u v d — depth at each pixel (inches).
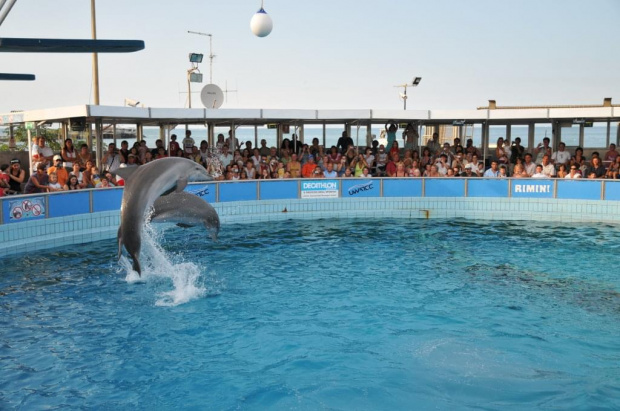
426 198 692.1
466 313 337.4
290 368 266.1
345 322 323.9
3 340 296.4
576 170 679.1
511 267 440.5
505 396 240.2
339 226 623.5
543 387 247.3
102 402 235.5
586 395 240.4
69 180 575.5
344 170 748.0
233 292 378.6
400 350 285.4
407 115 748.0
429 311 340.8
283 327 316.2
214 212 373.1
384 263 453.4
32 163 686.5
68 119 704.4
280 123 851.4
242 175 685.9
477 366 268.2
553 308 345.7
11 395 239.9
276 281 403.5
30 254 481.4
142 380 254.7
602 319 327.0
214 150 750.5
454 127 886.4
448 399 237.5
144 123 802.8
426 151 767.1
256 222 647.8
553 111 729.6
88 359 275.4
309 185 677.9
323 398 238.7
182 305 352.2
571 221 657.6
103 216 559.8
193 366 268.8
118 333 307.7
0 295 368.5
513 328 314.0
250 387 248.4
